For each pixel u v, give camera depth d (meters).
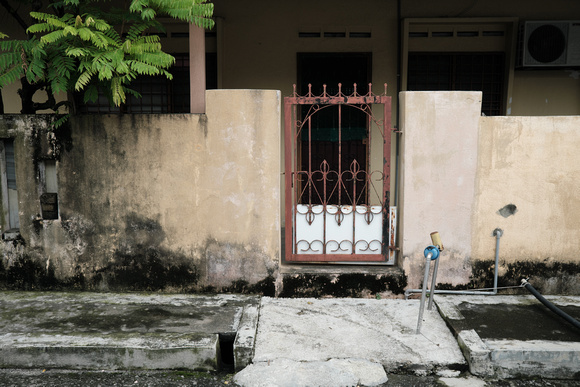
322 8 6.93
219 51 6.91
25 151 4.70
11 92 6.93
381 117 7.05
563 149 4.65
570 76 7.04
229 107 4.61
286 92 7.10
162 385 3.52
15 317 4.19
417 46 6.98
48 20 4.08
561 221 4.73
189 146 4.67
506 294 4.83
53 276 4.86
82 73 4.30
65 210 4.77
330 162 7.16
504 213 4.74
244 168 4.69
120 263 4.83
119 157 4.70
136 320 4.15
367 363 3.65
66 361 3.69
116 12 4.59
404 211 4.75
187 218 4.76
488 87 7.07
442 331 4.13
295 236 4.95
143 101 7.16
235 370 3.71
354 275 4.81
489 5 6.84
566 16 6.83
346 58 7.05
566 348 3.68
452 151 4.68
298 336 4.01
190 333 3.89
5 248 4.83
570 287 4.82
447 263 4.80
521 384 3.61
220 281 4.84
